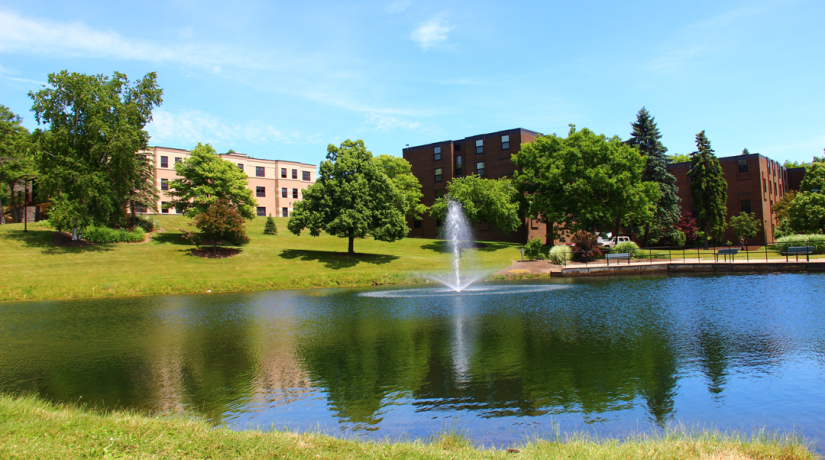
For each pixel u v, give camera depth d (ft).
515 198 185.16
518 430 23.93
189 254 131.54
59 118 138.10
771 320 49.78
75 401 30.04
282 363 38.45
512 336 46.19
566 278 106.52
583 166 154.61
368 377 33.99
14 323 61.31
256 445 19.08
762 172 207.82
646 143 192.85
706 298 66.74
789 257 121.70
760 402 27.12
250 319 61.00
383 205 140.77
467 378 33.09
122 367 38.47
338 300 78.89
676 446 19.29
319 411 27.53
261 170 288.10
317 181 142.20
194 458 17.61
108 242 143.74
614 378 32.14
